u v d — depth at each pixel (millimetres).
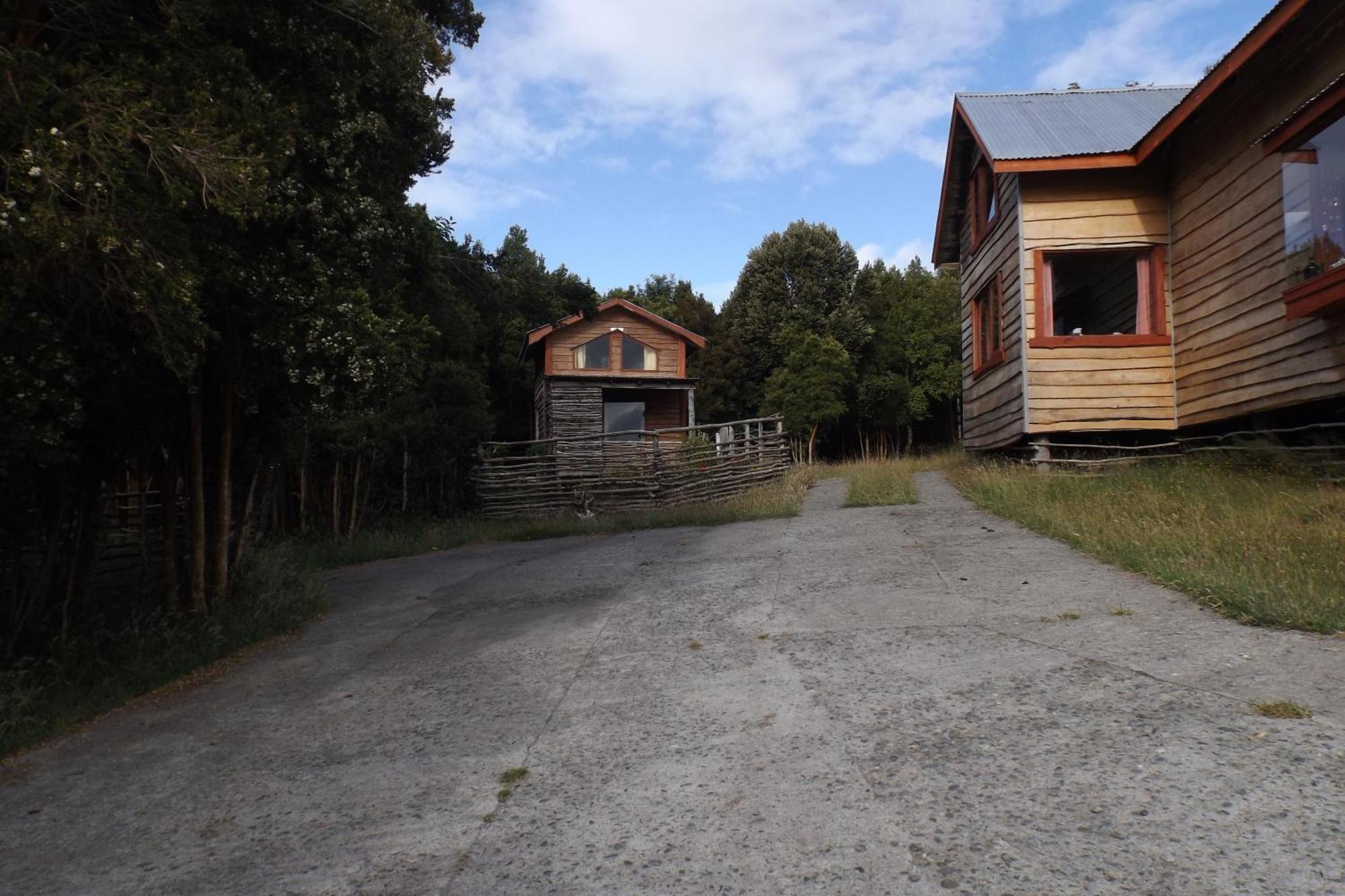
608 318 26062
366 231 6512
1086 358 11516
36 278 4359
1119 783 2914
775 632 5320
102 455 6293
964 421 16219
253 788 3676
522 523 13648
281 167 5344
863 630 5168
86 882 2938
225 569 7148
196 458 6699
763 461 16188
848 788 3086
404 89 7387
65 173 4086
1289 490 7742
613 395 26297
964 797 2924
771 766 3348
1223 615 4742
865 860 2590
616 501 14797
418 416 15219
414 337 7336
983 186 14109
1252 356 9508
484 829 3064
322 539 12977
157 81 4859
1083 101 13633
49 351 4668
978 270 14539
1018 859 2514
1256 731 3209
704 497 15070
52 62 4508
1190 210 10812
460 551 11766
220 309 5863
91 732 4656
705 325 45281
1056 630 4762
